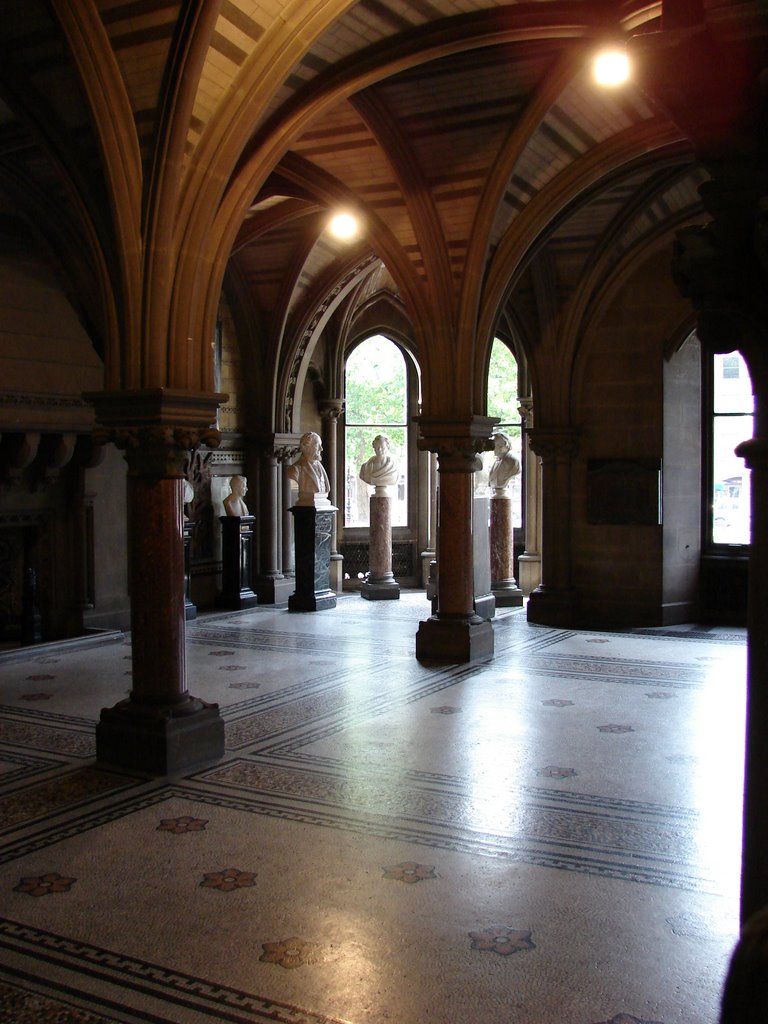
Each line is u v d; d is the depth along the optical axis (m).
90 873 5.99
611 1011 4.44
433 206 11.28
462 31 8.77
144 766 7.98
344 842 6.47
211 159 7.75
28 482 13.38
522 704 10.20
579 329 15.46
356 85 8.94
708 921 5.33
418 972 4.80
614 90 10.27
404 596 18.81
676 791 7.45
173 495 8.18
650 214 14.33
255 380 17.22
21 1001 4.56
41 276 12.55
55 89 7.69
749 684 2.93
